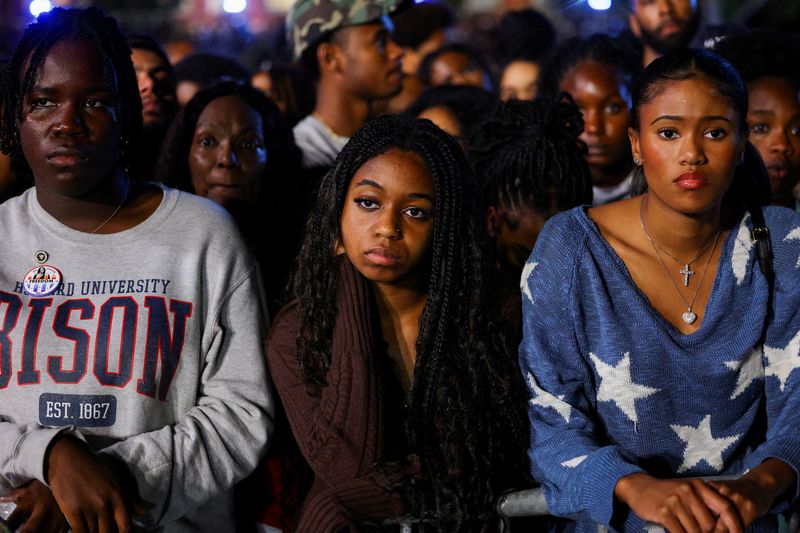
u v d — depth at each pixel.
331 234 2.71
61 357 2.62
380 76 4.79
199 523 2.76
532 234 3.37
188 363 2.70
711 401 2.47
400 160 2.61
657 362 2.47
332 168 2.73
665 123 2.41
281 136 3.98
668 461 2.50
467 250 2.70
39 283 2.66
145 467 2.54
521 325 2.75
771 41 3.89
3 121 2.80
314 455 2.62
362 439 2.58
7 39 5.38
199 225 2.77
